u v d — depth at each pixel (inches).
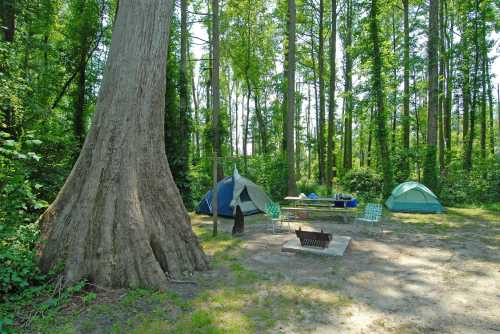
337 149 1174.3
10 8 446.3
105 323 164.4
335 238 350.0
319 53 880.3
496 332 160.1
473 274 247.3
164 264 227.8
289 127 641.0
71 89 736.3
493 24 751.7
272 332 159.3
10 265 189.9
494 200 640.4
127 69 234.1
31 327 156.8
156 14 244.8
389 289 217.3
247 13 895.7
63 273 199.9
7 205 198.8
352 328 164.2
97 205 215.3
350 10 898.7
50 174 366.6
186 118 636.7
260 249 319.3
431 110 653.3
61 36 714.8
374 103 721.0
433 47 650.2
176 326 163.5
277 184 709.9
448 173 759.7
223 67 1245.7
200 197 674.8
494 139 1058.1
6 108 332.5
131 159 228.1
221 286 219.1
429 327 165.5
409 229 418.9
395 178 748.0
